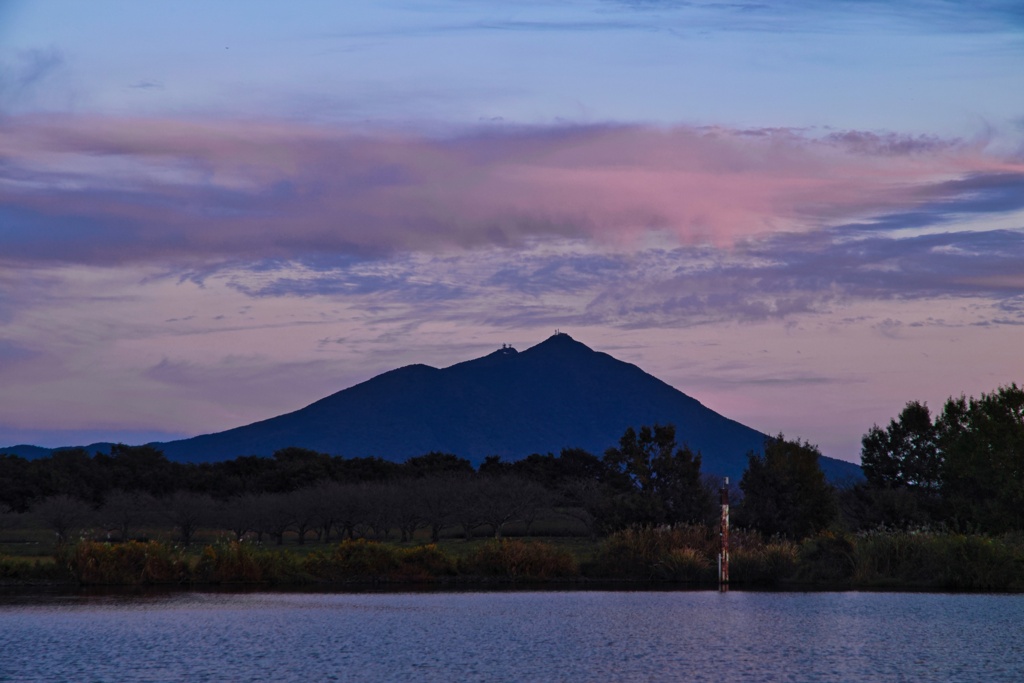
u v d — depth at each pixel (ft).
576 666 110.83
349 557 216.54
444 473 527.40
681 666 111.14
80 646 122.93
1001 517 260.42
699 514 259.39
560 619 149.59
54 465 492.54
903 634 133.80
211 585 204.44
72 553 210.38
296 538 443.32
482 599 179.01
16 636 130.72
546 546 224.12
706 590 196.44
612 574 219.41
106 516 387.96
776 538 236.22
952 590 196.13
